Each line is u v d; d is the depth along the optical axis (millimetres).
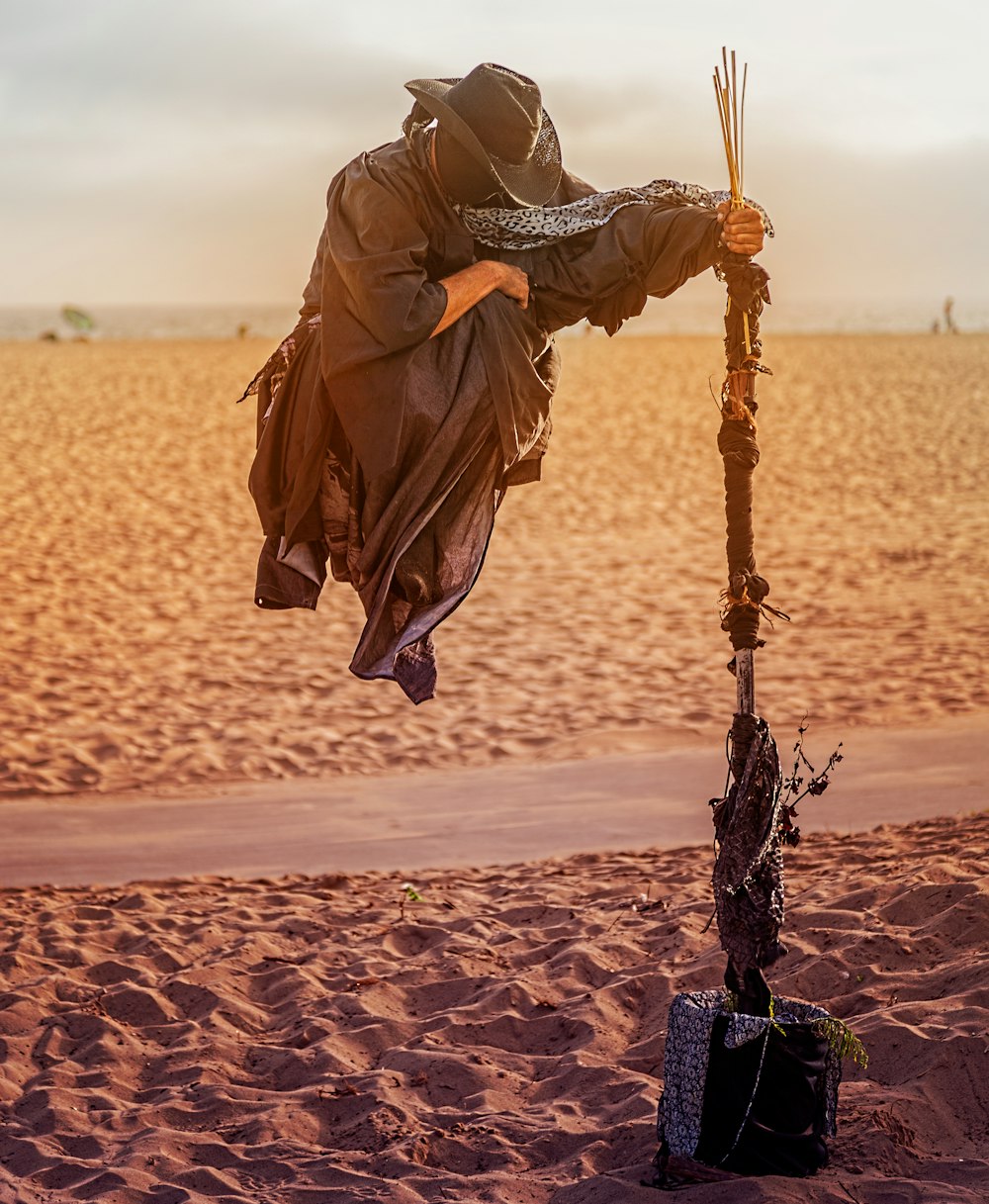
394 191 3660
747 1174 4266
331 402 3777
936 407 38219
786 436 31953
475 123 3666
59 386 46844
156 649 14195
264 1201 4441
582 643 14328
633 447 30406
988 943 5855
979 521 21109
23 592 16672
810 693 12117
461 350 3760
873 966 5785
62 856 8484
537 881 7781
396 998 6160
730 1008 4363
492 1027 5770
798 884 7141
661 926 6699
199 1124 5066
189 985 6246
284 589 4121
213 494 24422
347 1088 5199
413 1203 4355
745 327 4055
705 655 13719
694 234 3828
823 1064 4395
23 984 6250
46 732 11312
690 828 8734
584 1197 4320
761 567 17922
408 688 4023
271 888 7824
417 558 3824
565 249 3920
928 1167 4438
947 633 14273
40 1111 5121
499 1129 4875
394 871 8148
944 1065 4855
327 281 3699
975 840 7555
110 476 26156
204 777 10203
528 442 3932
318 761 10586
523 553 19391
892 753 10094
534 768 10281
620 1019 5785
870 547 19156
